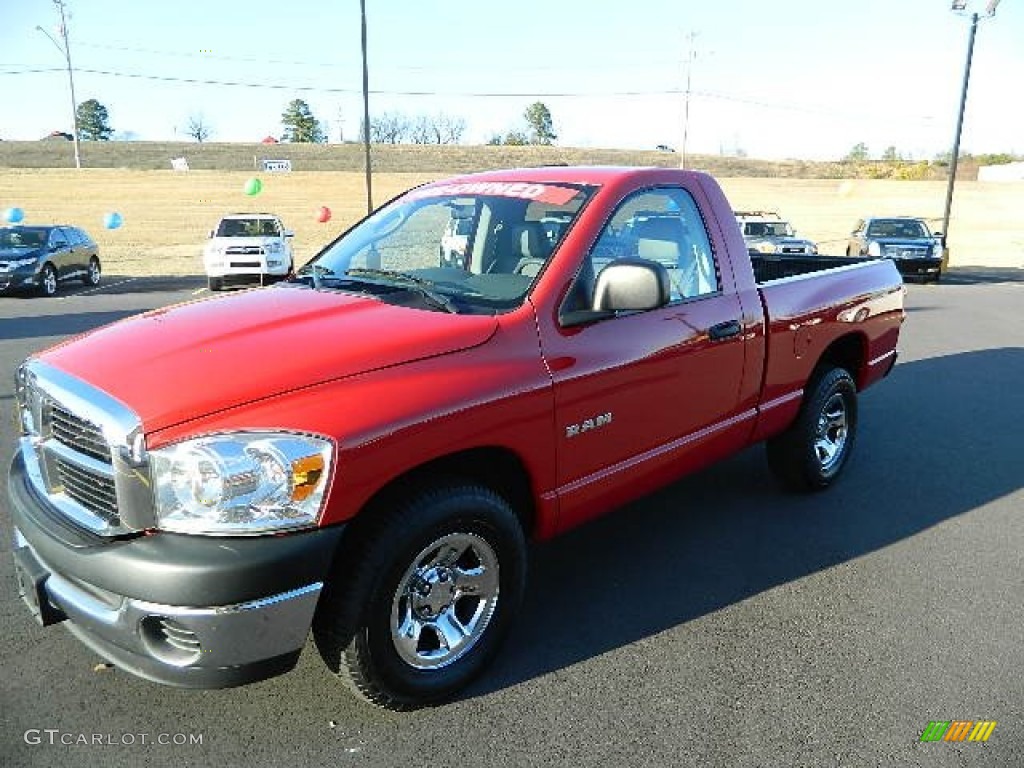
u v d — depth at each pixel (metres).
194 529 2.49
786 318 4.55
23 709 3.05
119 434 2.52
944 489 5.48
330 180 63.53
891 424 7.09
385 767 2.77
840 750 2.87
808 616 3.80
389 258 3.88
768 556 4.43
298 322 3.08
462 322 3.11
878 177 94.19
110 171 67.06
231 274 19.97
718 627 3.69
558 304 3.34
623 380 3.53
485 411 2.97
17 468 3.21
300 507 2.55
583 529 4.79
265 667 2.57
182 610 2.45
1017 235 41.00
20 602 3.82
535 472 3.25
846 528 4.81
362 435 2.64
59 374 2.86
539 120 121.44
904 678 3.30
